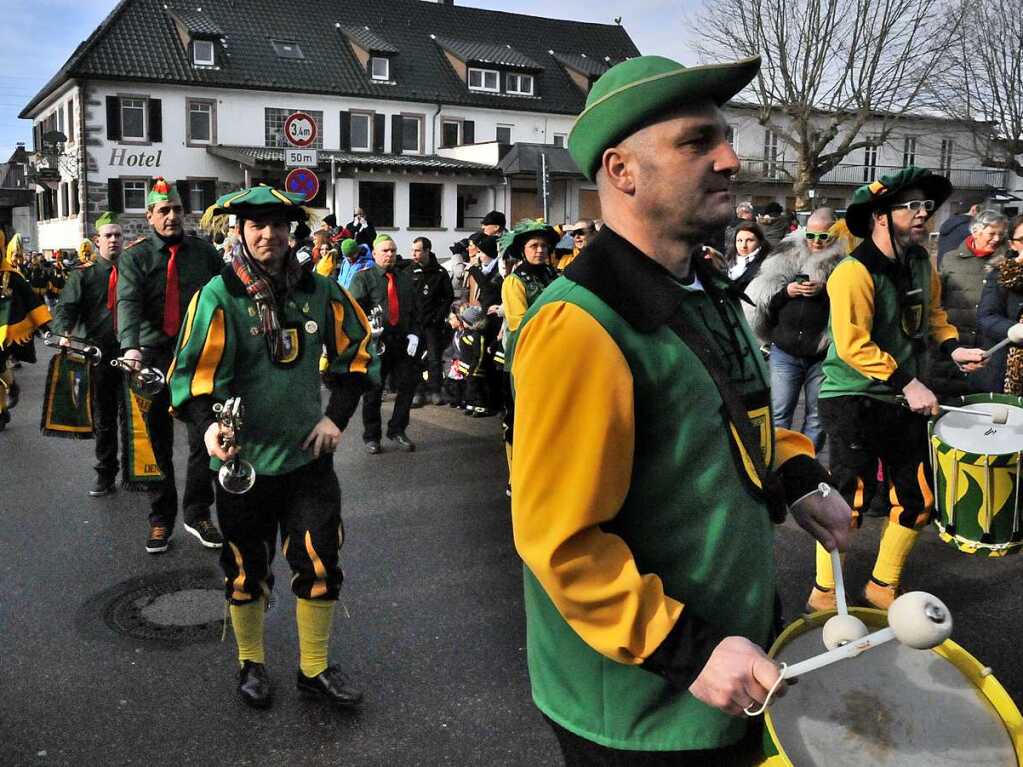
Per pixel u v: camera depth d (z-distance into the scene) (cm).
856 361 365
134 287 479
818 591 402
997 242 603
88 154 3148
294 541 326
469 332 852
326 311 334
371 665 365
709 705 150
